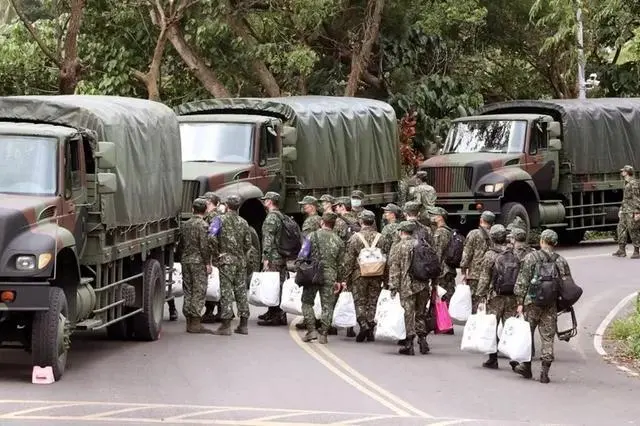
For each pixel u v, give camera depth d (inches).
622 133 1791.3
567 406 726.5
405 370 839.1
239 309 986.7
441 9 1866.4
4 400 679.1
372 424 632.4
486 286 855.1
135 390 724.7
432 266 904.9
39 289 719.7
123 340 938.7
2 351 885.2
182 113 1396.4
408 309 905.5
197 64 1782.7
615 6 1138.7
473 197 1565.0
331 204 1020.5
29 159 774.5
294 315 1115.9
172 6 1635.1
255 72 1839.3
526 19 2129.7
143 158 907.4
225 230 975.6
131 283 921.5
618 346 986.7
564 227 1722.4
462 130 1657.2
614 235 1973.4
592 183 1744.6
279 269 1026.7
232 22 1747.0
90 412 645.3
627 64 2202.3
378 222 1552.7
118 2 1791.3
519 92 2351.1
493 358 860.0
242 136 1299.2
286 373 804.6
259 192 1266.0
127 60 1818.4
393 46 1964.8
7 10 2117.4
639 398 761.0
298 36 1792.6
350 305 954.7
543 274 804.6
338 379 789.2
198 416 642.8
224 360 851.4
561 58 2159.2
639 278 1393.9
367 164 1502.2
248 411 663.8
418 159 1888.5
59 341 739.4
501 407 714.2
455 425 637.9
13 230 719.1
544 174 1646.2
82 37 1814.7
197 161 1286.9
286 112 1366.9
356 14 1872.5
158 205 948.0
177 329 1013.2
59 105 832.3
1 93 1811.0
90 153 818.8
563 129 1696.6
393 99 1957.4
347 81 1931.6
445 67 2074.3
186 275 983.6
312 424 627.8
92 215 815.1
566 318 1127.0
